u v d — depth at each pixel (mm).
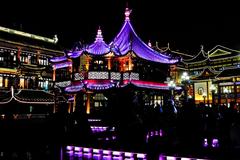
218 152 7496
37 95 49594
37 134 12258
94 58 32312
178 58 35781
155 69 35531
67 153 10844
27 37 63375
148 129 14859
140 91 32469
